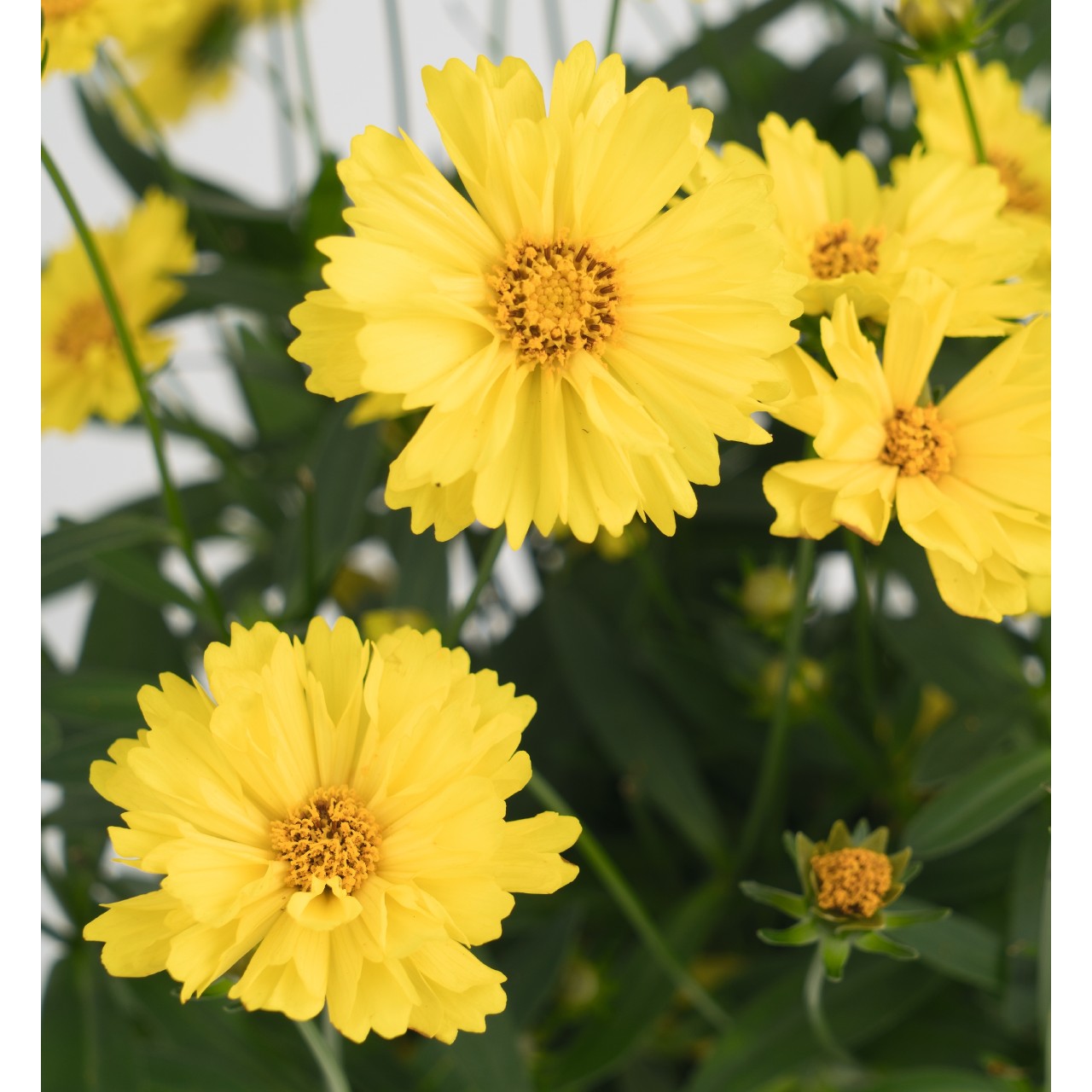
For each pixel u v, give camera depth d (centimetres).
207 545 53
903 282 37
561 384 36
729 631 44
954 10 38
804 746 44
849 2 54
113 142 49
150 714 34
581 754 46
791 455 46
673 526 35
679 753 44
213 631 48
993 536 36
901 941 40
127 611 47
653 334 35
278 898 34
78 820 40
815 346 37
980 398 37
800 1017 41
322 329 35
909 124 48
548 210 35
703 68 48
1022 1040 42
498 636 48
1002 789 40
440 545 45
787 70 53
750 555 46
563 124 35
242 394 55
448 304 34
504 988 41
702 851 43
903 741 44
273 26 53
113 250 48
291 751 34
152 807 34
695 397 35
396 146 35
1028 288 37
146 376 46
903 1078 40
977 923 42
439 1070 42
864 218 39
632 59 50
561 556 48
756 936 44
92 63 42
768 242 35
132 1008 43
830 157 40
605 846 45
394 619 42
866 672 43
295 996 33
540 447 35
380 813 34
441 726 34
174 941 33
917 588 42
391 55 44
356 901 34
